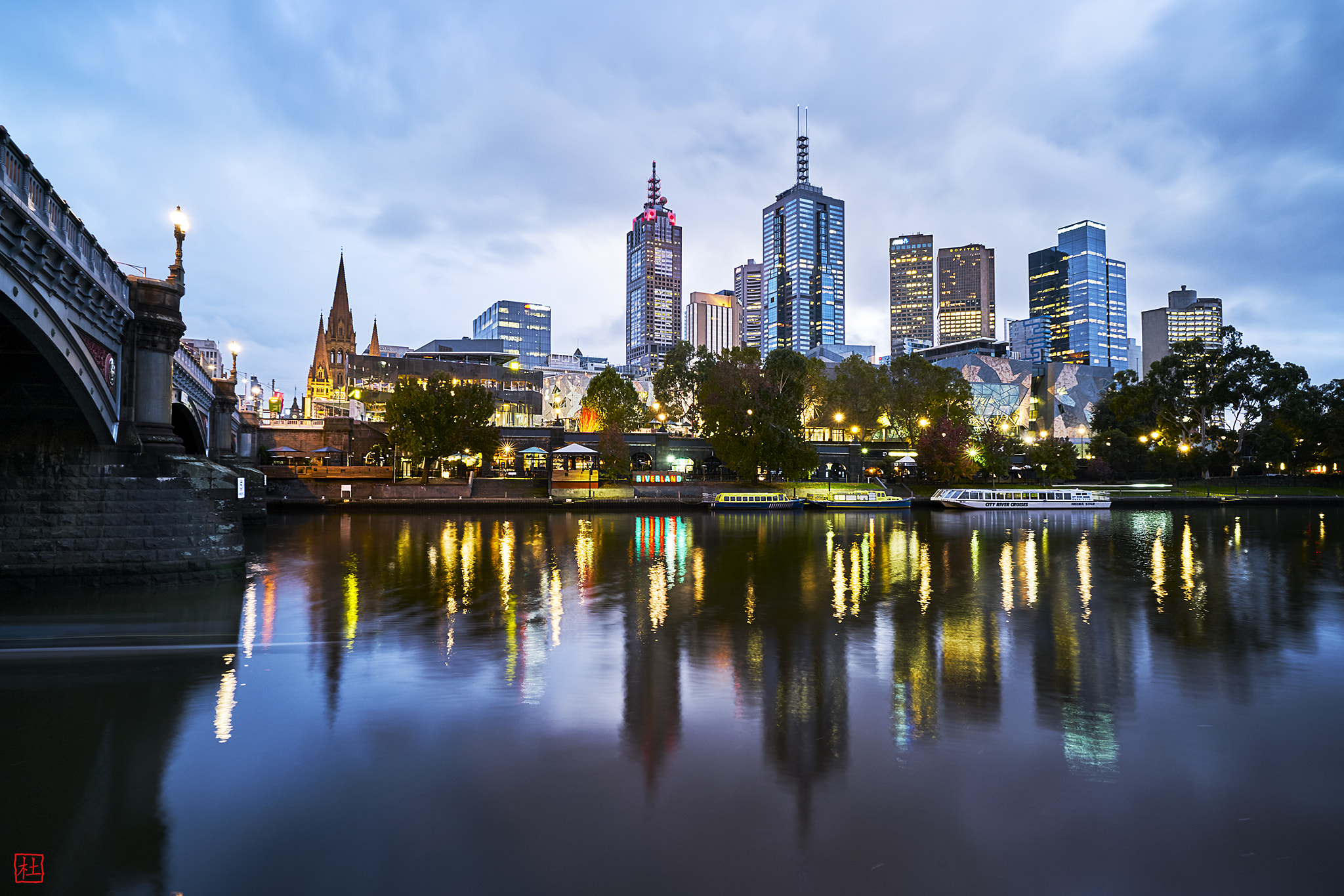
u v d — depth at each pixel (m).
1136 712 13.84
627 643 19.16
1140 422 114.81
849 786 10.47
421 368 153.12
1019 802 10.10
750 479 84.75
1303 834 9.32
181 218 27.58
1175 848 8.96
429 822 9.48
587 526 56.16
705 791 10.32
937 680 15.82
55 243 17.47
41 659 17.38
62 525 24.53
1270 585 29.56
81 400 22.41
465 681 15.59
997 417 135.62
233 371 53.59
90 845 8.95
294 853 8.77
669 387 131.88
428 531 50.72
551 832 9.20
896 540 46.72
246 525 52.16
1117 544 45.47
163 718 13.21
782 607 24.33
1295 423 96.31
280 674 16.16
